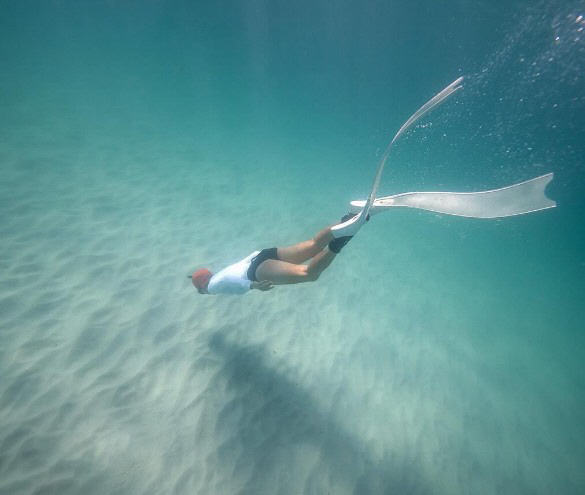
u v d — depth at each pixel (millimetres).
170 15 42250
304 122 21797
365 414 4211
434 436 4379
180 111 14078
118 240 5570
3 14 17172
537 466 4625
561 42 18578
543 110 30500
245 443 3375
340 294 6285
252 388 3918
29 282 4250
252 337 4605
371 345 5367
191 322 4496
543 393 6062
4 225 5012
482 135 42156
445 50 41531
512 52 23312
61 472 2717
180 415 3402
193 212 7246
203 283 3648
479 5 19703
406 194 2555
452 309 7457
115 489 2744
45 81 11039
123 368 3650
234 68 33812
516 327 7828
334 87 45719
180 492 2875
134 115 11469
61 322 3891
